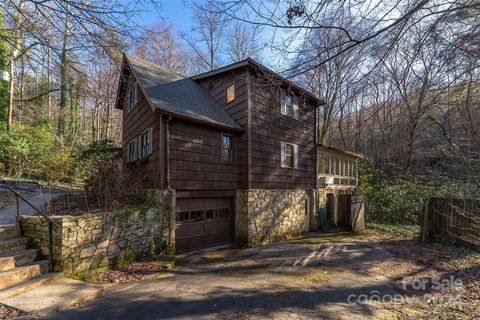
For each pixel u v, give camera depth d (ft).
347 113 61.46
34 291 15.15
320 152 47.85
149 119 31.71
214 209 33.04
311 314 14.66
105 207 24.26
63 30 12.80
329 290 18.17
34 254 17.38
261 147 35.73
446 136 33.35
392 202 48.91
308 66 10.59
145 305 15.23
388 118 54.90
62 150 55.98
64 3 11.93
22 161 48.49
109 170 29.78
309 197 44.57
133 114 39.19
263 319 13.97
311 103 46.11
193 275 21.18
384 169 58.39
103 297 16.07
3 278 14.67
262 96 36.22
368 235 40.04
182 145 29.12
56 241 17.58
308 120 45.34
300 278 20.39
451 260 25.61
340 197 49.93
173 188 27.96
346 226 48.19
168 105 29.01
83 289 15.80
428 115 38.22
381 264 24.41
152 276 20.56
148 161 31.45
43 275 16.63
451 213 31.48
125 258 22.66
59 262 17.49
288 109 41.34
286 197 39.42
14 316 12.65
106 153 50.65
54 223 17.46
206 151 31.50
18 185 39.11
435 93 24.45
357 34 9.70
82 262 18.85
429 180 48.16
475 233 29.30
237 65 34.22
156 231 26.18
